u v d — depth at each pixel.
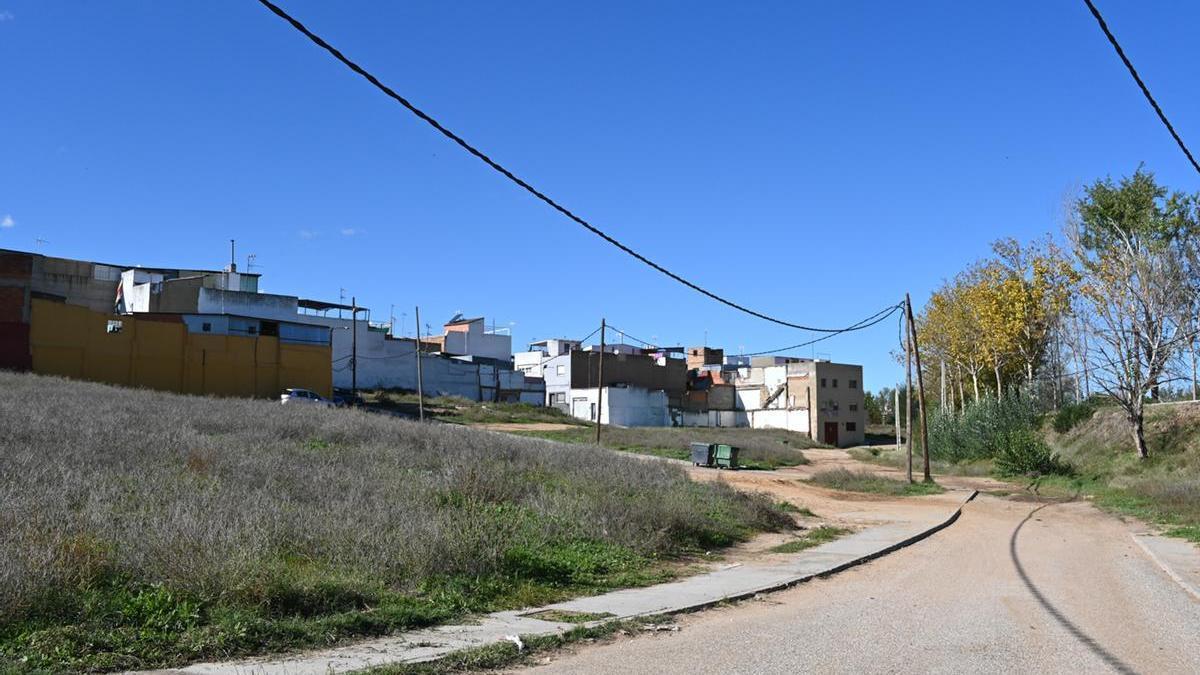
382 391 74.19
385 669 7.02
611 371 91.69
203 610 8.12
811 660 7.86
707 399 98.25
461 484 16.89
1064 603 11.10
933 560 15.84
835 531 19.92
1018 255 51.19
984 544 18.41
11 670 6.21
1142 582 13.05
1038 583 12.91
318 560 10.38
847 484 33.28
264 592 8.50
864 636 8.95
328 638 7.98
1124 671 7.58
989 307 51.31
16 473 12.59
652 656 7.99
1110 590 12.26
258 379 58.41
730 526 18.34
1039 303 49.72
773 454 49.09
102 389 38.00
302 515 11.77
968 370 59.12
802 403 91.75
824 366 91.94
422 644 8.08
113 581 8.32
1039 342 51.28
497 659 7.67
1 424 18.34
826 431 90.94
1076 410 45.38
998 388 53.41
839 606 10.89
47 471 12.84
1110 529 21.39
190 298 65.75
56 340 48.72
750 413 96.56
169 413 26.70
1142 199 43.88
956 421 51.38
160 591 8.07
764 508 20.33
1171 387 45.56
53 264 68.19
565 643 8.48
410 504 13.81
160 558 8.84
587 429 59.25
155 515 10.52
